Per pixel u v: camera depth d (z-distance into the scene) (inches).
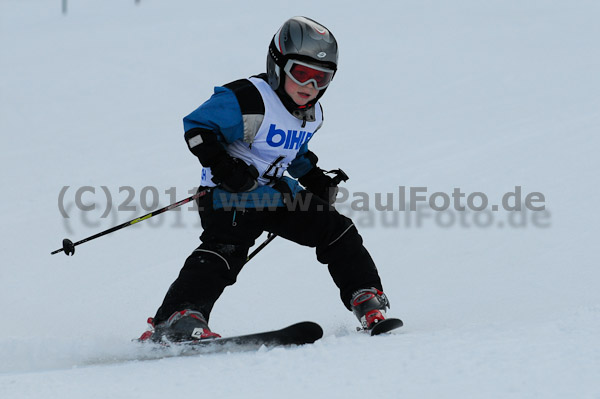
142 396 347.3
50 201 1025.5
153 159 1205.7
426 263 764.0
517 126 1279.5
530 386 323.6
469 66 1722.4
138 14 2719.0
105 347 470.0
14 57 1953.7
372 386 339.6
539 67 1679.4
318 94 514.9
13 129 1380.4
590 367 339.9
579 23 2108.8
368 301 518.9
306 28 497.7
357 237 535.5
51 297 722.2
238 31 2155.5
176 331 469.7
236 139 506.9
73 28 2433.6
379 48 1899.6
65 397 351.9
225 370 385.4
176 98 1578.5
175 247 854.5
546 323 433.7
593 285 665.6
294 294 712.4
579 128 1229.1
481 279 708.0
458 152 1163.3
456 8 2463.1
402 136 1273.4
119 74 1737.2
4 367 456.1
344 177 573.3
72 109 1502.2
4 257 836.0
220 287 499.8
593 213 866.1
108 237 886.4
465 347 388.5
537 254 757.9
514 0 2541.8
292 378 359.6
